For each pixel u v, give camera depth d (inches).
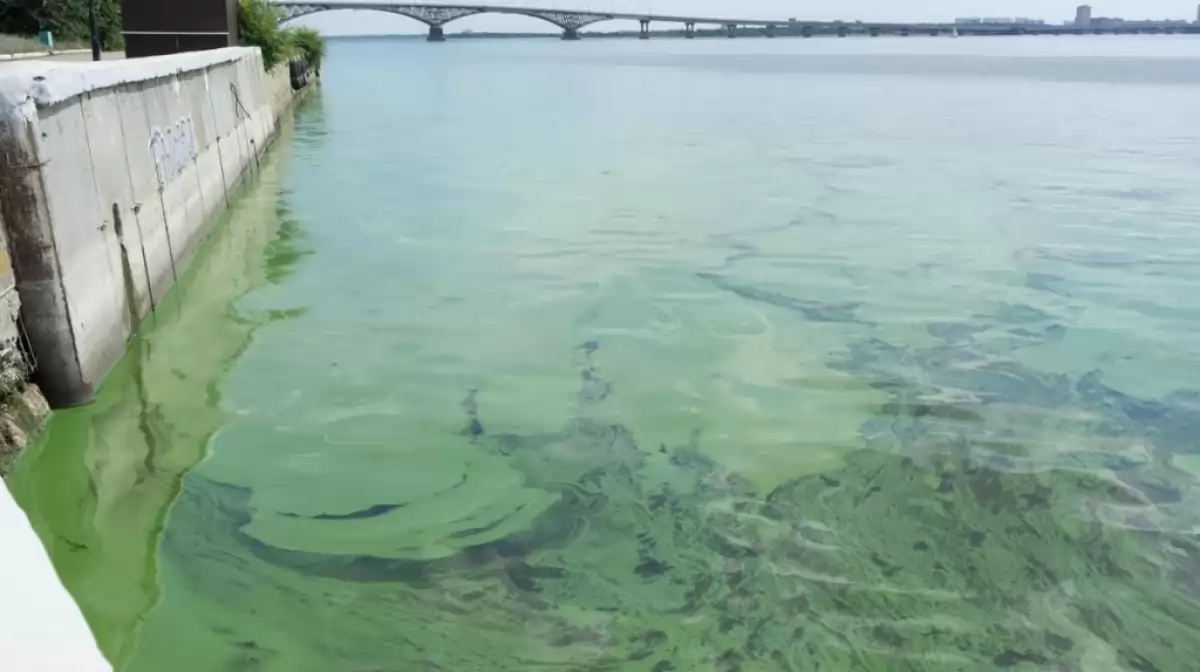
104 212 350.9
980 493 286.2
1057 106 1804.9
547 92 2178.9
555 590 235.0
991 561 250.2
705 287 501.0
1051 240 621.6
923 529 265.1
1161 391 366.9
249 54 952.3
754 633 219.8
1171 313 465.7
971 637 219.9
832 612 227.9
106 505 267.1
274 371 372.8
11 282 284.8
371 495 279.3
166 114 482.0
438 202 736.3
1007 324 446.0
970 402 354.3
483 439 317.7
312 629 218.4
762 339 421.1
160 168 454.0
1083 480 294.2
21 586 91.2
